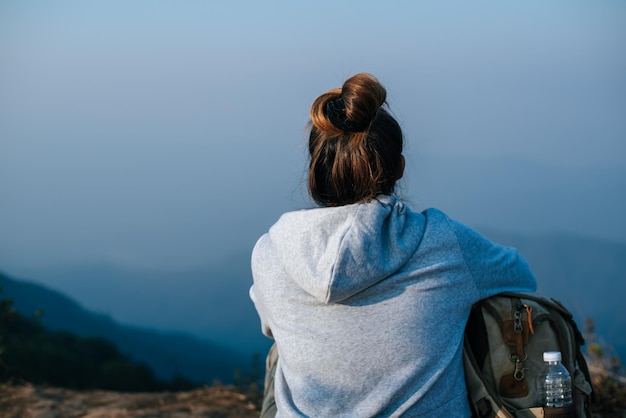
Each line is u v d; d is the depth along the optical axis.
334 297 1.99
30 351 10.45
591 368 4.54
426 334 2.03
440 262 2.07
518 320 2.15
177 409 4.53
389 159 2.11
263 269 2.16
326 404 2.02
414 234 2.08
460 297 2.10
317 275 1.98
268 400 2.36
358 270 1.97
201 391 4.97
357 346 2.02
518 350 2.15
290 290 2.09
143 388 13.22
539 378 2.17
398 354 2.01
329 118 2.09
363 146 2.08
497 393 2.17
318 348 2.04
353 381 2.01
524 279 2.25
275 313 2.12
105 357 16.17
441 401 2.05
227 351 69.75
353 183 2.10
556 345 2.18
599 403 4.04
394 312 2.03
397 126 2.13
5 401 4.73
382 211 2.04
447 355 2.06
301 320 2.07
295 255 2.04
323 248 2.02
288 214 2.13
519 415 2.13
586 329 4.92
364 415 1.98
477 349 2.18
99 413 4.43
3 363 5.68
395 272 2.05
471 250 2.14
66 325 57.34
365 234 1.99
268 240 2.23
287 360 2.09
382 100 2.08
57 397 4.84
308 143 2.19
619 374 4.48
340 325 2.03
